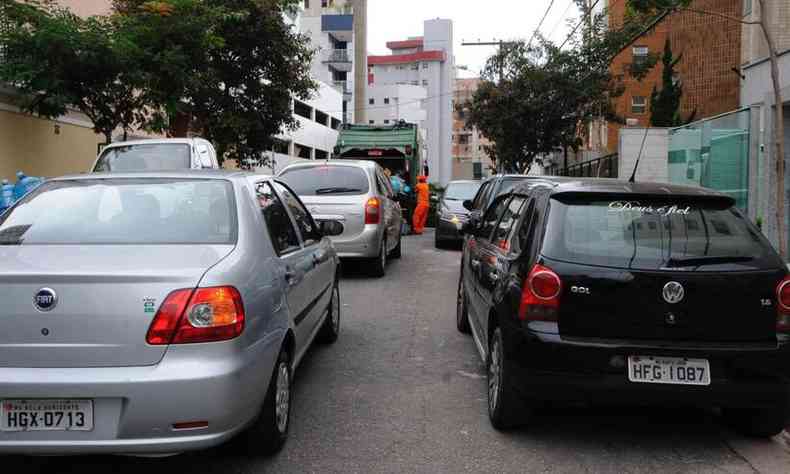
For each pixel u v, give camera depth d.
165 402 3.17
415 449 4.21
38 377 3.15
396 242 13.24
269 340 3.78
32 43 12.25
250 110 21.47
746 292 3.99
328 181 10.68
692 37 26.73
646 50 31.98
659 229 4.19
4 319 3.21
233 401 3.32
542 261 4.13
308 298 5.11
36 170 16.22
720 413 4.91
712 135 14.38
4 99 14.84
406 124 22.36
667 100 25.73
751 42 16.77
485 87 27.58
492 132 28.25
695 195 4.31
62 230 3.88
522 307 4.12
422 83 86.50
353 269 12.13
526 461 4.05
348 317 8.15
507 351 4.22
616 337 3.98
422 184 20.11
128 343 3.21
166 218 4.00
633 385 3.90
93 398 3.16
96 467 3.92
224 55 20.47
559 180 4.87
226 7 19.45
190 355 3.25
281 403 4.15
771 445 4.34
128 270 3.28
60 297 3.21
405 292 9.88
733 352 3.91
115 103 14.05
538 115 26.86
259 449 3.98
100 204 4.10
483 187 11.35
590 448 4.26
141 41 13.97
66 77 12.80
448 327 7.66
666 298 3.95
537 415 4.84
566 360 3.94
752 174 12.62
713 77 26.22
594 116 26.11
